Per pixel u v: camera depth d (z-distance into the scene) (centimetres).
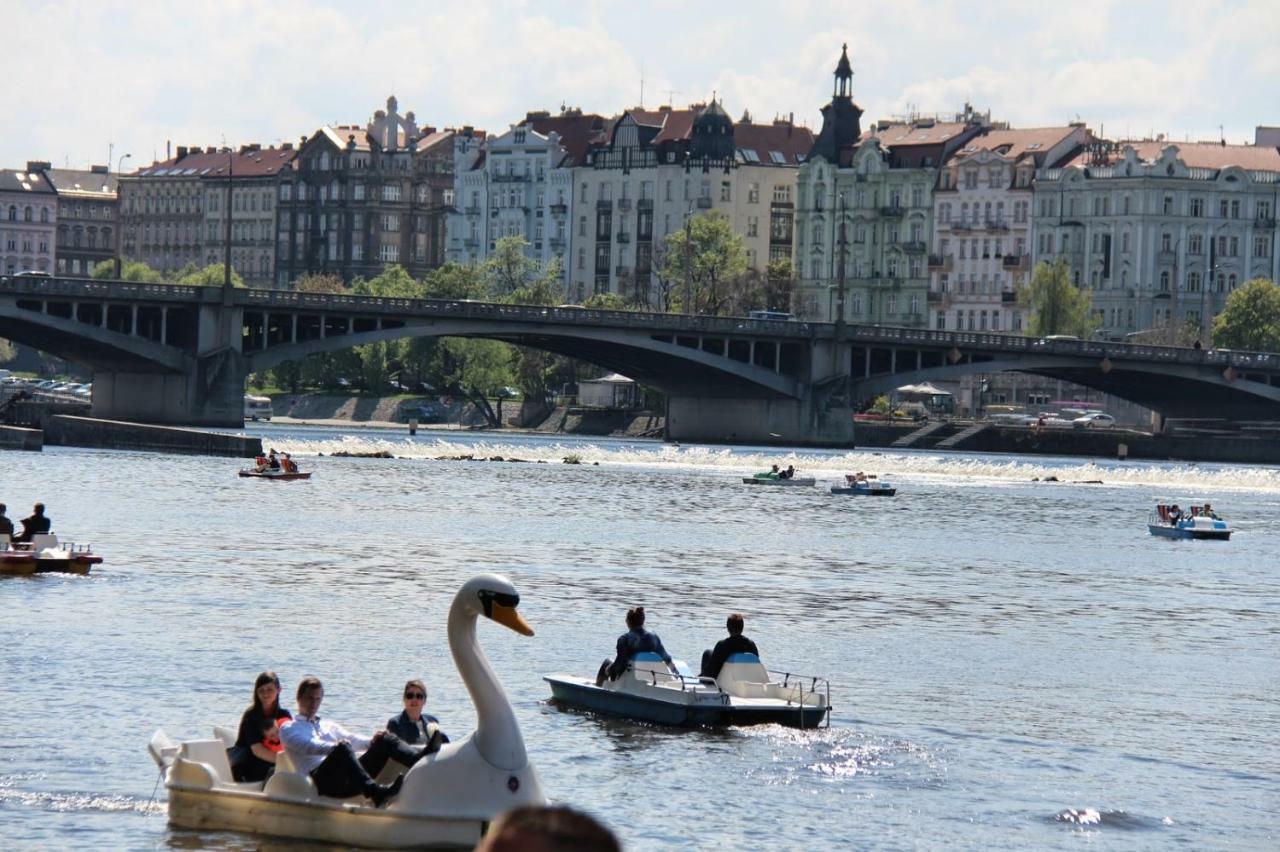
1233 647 9362
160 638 8131
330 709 6775
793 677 7788
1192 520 16450
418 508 16638
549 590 10619
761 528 15862
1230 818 5747
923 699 7444
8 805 5309
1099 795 5953
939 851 5278
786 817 5534
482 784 4881
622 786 5788
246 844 5000
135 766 5775
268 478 19838
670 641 8819
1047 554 14362
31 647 7756
